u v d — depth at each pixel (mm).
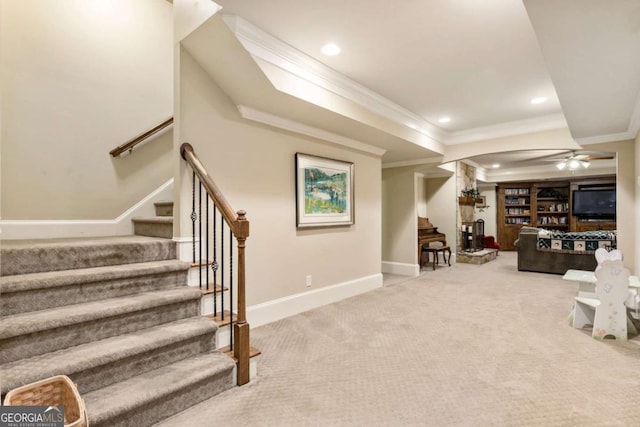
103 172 2992
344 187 4066
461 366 2213
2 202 2475
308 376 2076
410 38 2371
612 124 3615
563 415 1673
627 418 1645
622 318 2635
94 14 2953
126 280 2082
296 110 3002
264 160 3139
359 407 1743
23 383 1359
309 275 3629
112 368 1643
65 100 2768
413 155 5168
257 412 1693
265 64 2402
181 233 2473
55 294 1818
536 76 3000
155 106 3369
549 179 8695
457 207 7027
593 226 8672
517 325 3033
